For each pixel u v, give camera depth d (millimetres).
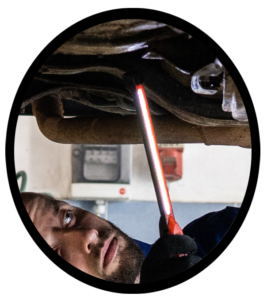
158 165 771
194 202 2557
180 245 835
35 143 2537
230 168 2555
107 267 1265
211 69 648
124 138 1028
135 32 648
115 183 2480
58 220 1289
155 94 802
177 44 652
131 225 2525
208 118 815
